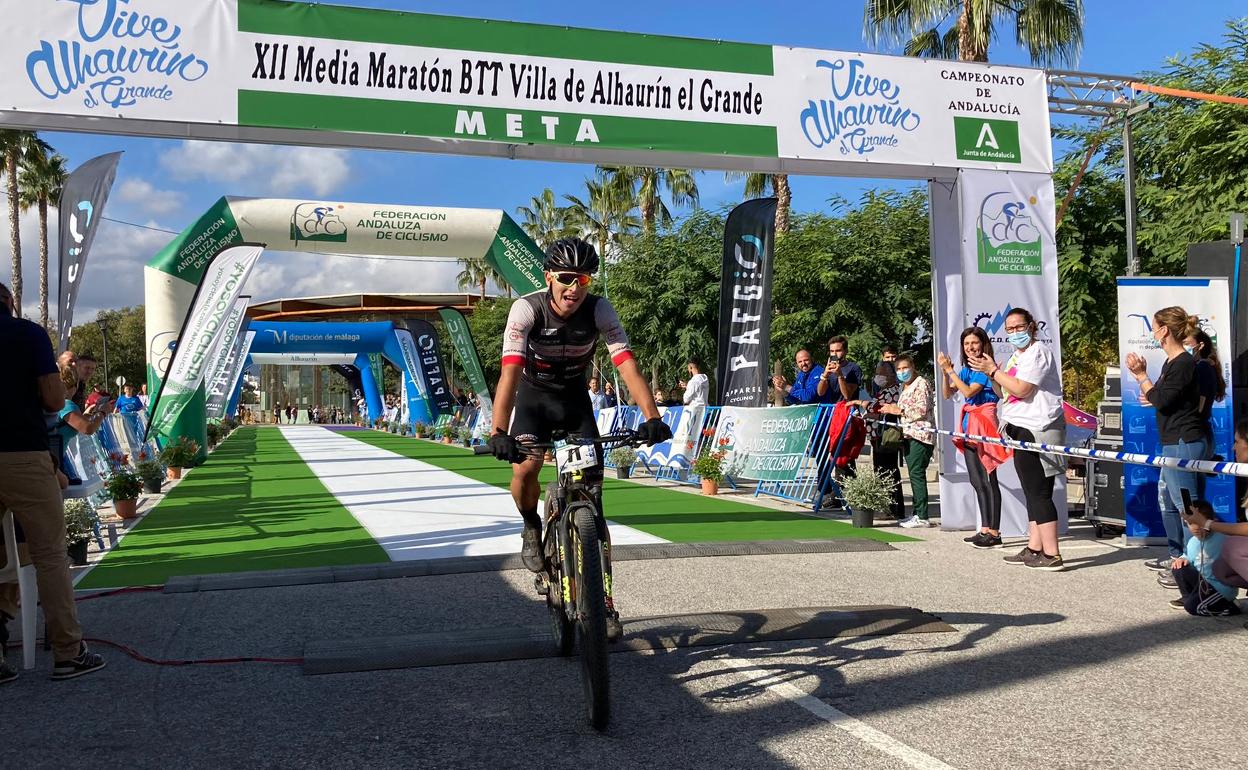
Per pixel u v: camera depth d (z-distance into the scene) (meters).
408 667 3.87
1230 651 4.04
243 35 6.51
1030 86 8.15
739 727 3.11
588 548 3.19
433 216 15.98
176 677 3.79
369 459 19.48
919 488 8.32
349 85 6.68
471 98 6.91
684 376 23.17
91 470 8.84
